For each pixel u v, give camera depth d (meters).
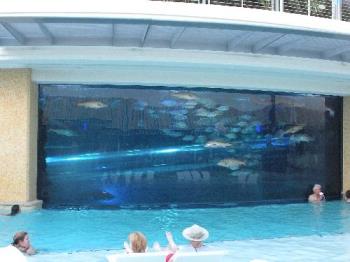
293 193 17.23
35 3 10.90
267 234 10.90
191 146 16.02
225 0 15.36
